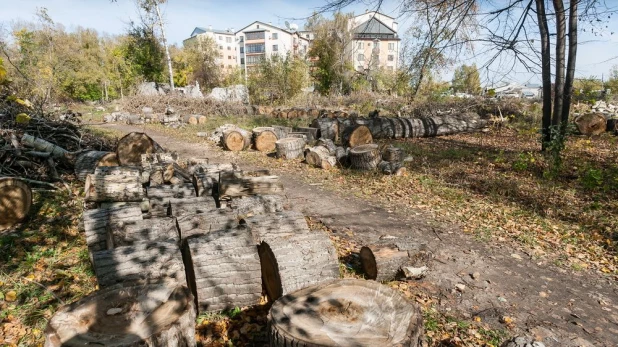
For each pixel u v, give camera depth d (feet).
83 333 7.42
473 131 58.75
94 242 14.75
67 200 22.94
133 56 110.73
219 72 152.66
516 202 24.53
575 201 24.53
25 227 18.90
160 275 11.19
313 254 12.11
